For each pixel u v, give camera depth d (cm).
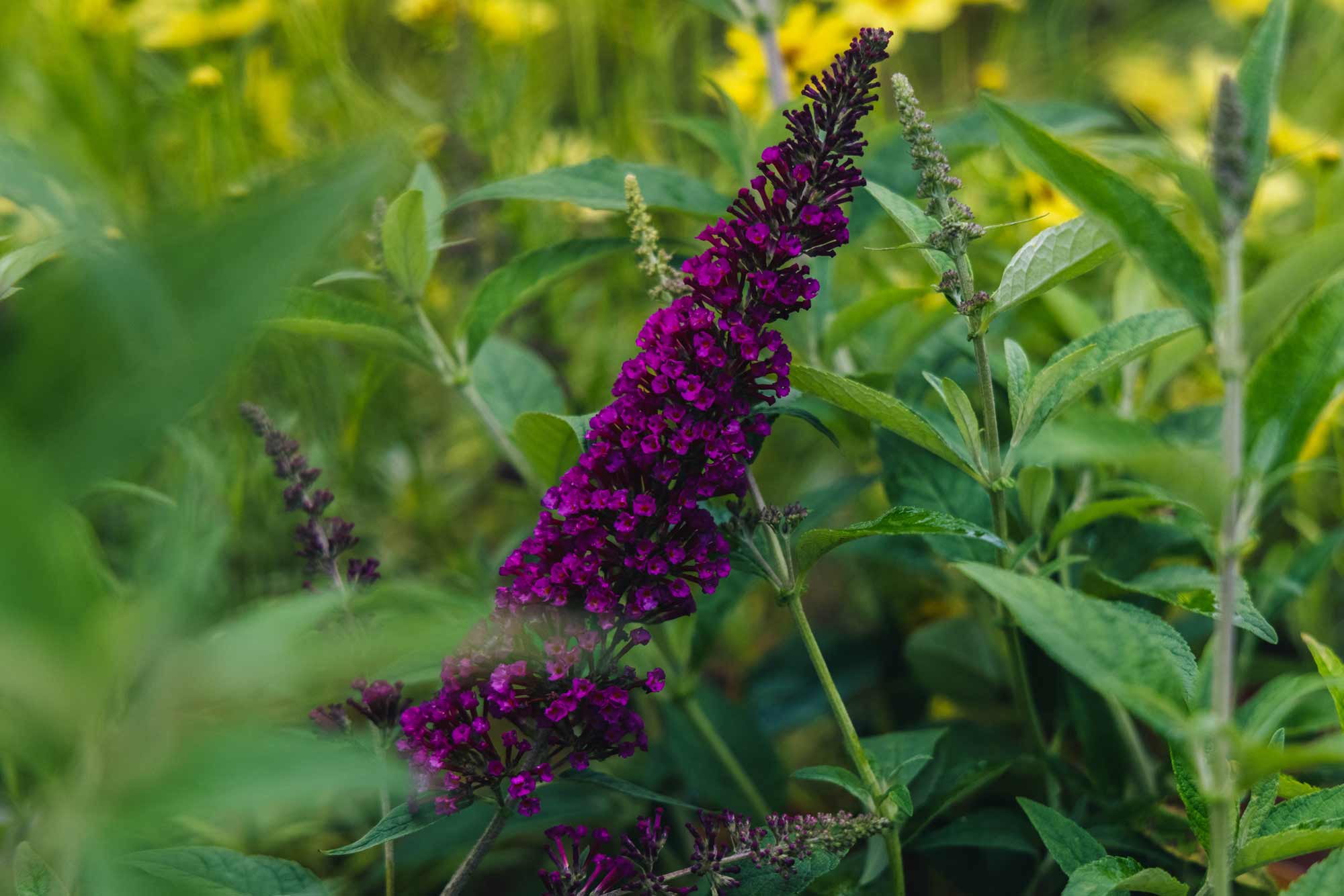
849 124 60
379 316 72
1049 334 79
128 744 49
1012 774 73
